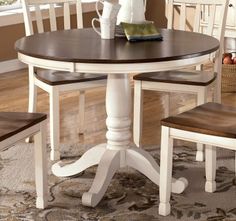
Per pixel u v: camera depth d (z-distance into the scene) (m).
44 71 3.51
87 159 3.12
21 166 3.32
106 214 2.76
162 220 2.70
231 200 2.91
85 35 3.11
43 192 2.79
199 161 3.44
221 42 3.44
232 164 3.39
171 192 2.99
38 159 2.75
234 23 5.35
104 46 2.77
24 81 5.39
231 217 2.73
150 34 2.93
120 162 3.06
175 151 3.60
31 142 3.71
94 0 6.52
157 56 2.52
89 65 2.50
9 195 2.95
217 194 2.98
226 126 2.53
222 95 4.91
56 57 2.51
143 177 3.19
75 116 4.31
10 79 5.46
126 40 2.94
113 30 2.97
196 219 2.71
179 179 3.01
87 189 3.03
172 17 3.71
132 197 2.95
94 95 4.88
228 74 4.95
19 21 5.75
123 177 3.19
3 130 2.45
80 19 3.73
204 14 5.41
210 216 2.74
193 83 3.25
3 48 5.73
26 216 2.73
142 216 2.74
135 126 3.46
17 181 3.12
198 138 2.55
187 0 3.63
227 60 5.05
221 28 3.42
